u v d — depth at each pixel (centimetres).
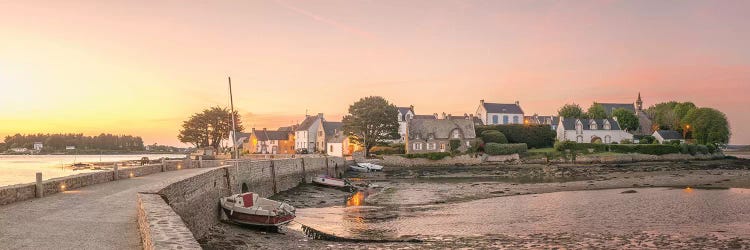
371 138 9925
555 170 8106
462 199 4647
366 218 3441
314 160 6309
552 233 2795
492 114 13438
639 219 3212
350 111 10000
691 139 12644
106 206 2089
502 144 9700
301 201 4488
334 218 3444
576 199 4356
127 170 3612
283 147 14088
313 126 13012
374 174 8000
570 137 11969
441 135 10044
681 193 4662
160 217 1330
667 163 9262
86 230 1580
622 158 9650
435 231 2906
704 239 2575
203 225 2655
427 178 7588
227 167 3353
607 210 3625
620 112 13475
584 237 2664
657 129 13262
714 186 5372
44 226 1642
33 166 10525
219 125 13300
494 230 2922
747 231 2777
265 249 2328
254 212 2778
